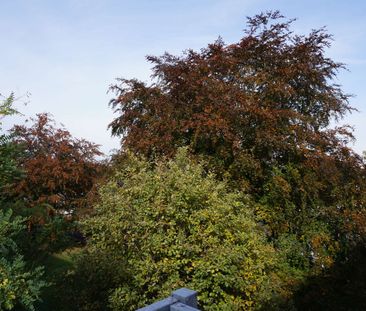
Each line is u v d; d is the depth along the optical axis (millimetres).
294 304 6363
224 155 7695
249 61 8633
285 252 7070
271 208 7645
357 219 7367
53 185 11211
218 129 7359
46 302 5918
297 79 8336
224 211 5965
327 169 7504
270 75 8172
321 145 7953
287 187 7363
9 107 4645
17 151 4949
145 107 8820
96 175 12156
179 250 5488
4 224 3812
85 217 7066
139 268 5477
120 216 5949
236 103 7688
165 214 5855
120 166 8398
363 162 8352
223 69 8445
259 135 7449
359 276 6699
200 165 6758
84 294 5594
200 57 8742
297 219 7641
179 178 6156
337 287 6977
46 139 12016
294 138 7746
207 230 5703
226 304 5262
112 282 5613
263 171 7977
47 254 6312
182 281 5406
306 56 8195
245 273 5559
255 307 5488
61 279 5922
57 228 6219
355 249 7230
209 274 5363
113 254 5852
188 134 8281
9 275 3471
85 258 5883
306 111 8633
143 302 5297
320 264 7156
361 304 6426
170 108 8023
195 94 8047
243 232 5938
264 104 8000
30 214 6168
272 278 6195
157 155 8023
